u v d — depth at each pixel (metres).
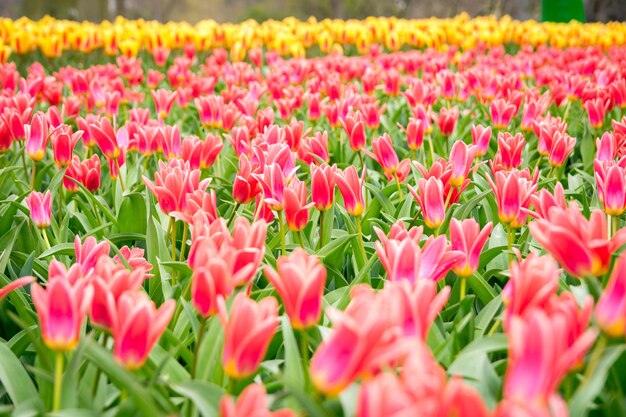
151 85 7.43
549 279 1.56
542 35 12.18
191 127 6.25
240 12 40.56
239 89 5.84
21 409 1.63
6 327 2.60
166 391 1.72
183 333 2.28
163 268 2.73
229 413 1.20
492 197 3.47
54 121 4.12
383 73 7.59
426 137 4.85
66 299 1.53
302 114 6.23
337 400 1.53
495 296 2.43
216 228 2.04
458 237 2.14
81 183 3.48
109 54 10.24
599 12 24.77
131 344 1.51
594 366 1.51
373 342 1.27
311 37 11.31
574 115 6.33
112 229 3.51
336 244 2.75
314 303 1.59
